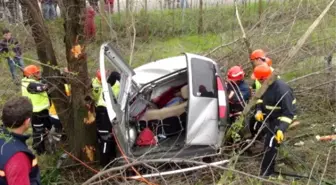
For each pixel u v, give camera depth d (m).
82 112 5.08
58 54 6.47
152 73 6.11
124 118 4.90
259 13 9.59
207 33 9.80
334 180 4.98
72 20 4.70
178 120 5.48
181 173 5.00
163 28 10.12
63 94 5.29
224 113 5.01
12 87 6.15
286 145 5.65
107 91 4.62
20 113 2.78
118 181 4.90
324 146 5.73
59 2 4.77
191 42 9.62
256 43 7.66
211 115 4.98
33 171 2.86
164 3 10.98
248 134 5.54
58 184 5.07
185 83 5.91
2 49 5.06
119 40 8.86
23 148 2.76
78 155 5.29
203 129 4.94
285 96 4.79
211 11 10.33
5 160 2.68
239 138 5.12
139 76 6.09
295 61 7.44
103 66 4.76
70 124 5.31
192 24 10.26
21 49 5.87
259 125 5.29
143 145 5.15
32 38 5.49
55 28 6.74
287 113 4.79
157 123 5.43
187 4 10.91
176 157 4.94
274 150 4.90
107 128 5.12
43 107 5.71
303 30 7.91
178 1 10.82
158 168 4.95
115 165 4.98
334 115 6.56
